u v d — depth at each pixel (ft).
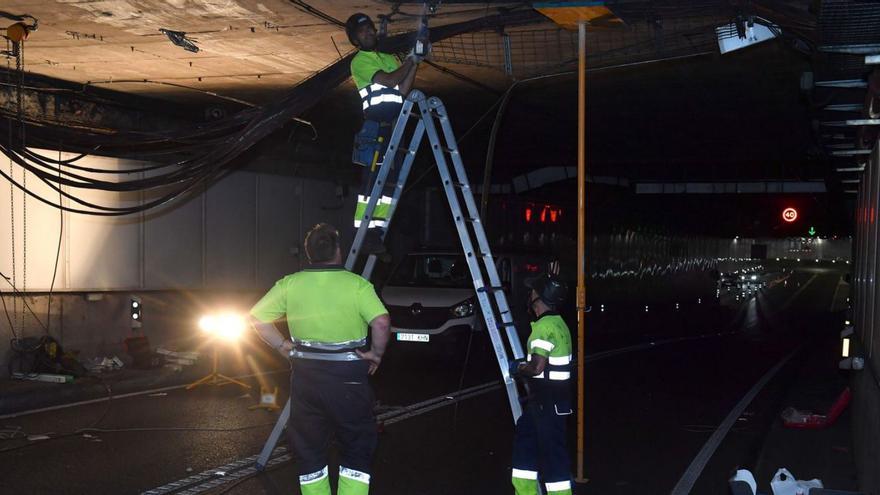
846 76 24.12
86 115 41.32
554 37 29.01
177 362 42.68
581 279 23.53
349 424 17.60
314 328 17.39
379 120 22.34
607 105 45.21
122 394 37.04
